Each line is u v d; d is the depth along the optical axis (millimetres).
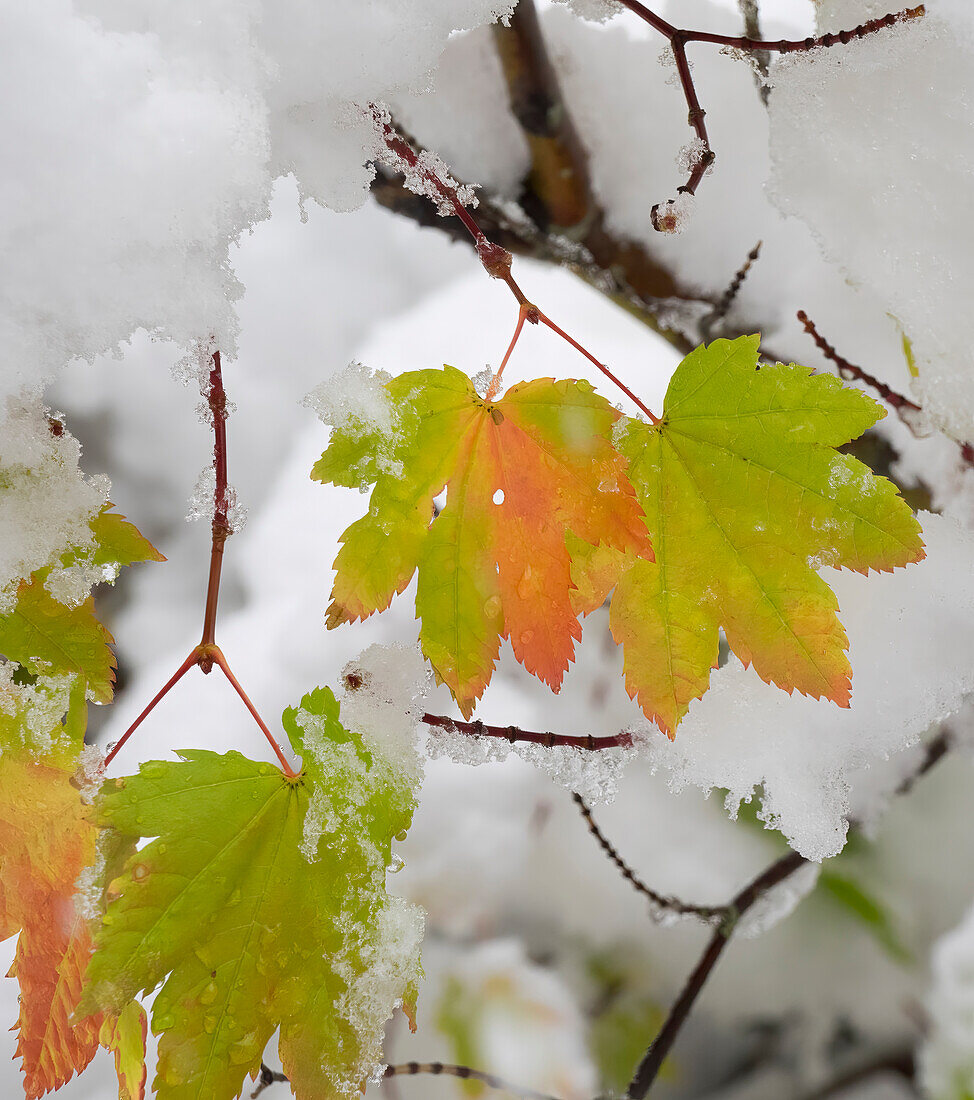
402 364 1131
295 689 1087
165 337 583
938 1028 1004
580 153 694
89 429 1203
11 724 599
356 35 583
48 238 569
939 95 618
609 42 704
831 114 623
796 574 613
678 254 712
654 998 1064
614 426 615
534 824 1100
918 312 629
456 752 627
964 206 621
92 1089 989
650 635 618
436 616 609
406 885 1076
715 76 703
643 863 1069
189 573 1189
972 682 639
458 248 1234
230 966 597
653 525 618
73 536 604
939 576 642
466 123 693
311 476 604
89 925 597
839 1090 1034
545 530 611
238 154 577
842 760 636
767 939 1056
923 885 1012
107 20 570
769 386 613
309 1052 600
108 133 570
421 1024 1021
